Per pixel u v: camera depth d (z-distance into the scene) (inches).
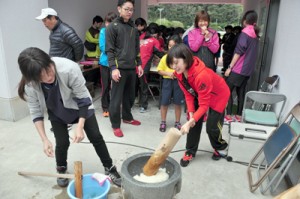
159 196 53.0
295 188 36.0
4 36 116.6
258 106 133.6
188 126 75.7
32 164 91.9
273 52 142.8
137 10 308.3
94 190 70.7
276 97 109.6
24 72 48.9
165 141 56.4
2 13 114.3
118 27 104.9
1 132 115.5
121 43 106.9
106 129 123.0
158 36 181.2
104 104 137.8
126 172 56.7
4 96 123.6
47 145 67.3
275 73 133.8
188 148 93.4
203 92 75.6
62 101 65.7
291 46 112.2
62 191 78.2
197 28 119.8
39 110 68.4
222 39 288.8
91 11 217.5
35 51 49.5
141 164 64.4
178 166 58.8
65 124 73.9
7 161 93.4
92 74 192.1
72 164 92.2
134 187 52.7
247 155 94.6
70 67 60.7
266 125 104.3
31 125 122.9
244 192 80.1
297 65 102.1
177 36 117.4
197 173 89.3
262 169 92.0
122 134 115.5
